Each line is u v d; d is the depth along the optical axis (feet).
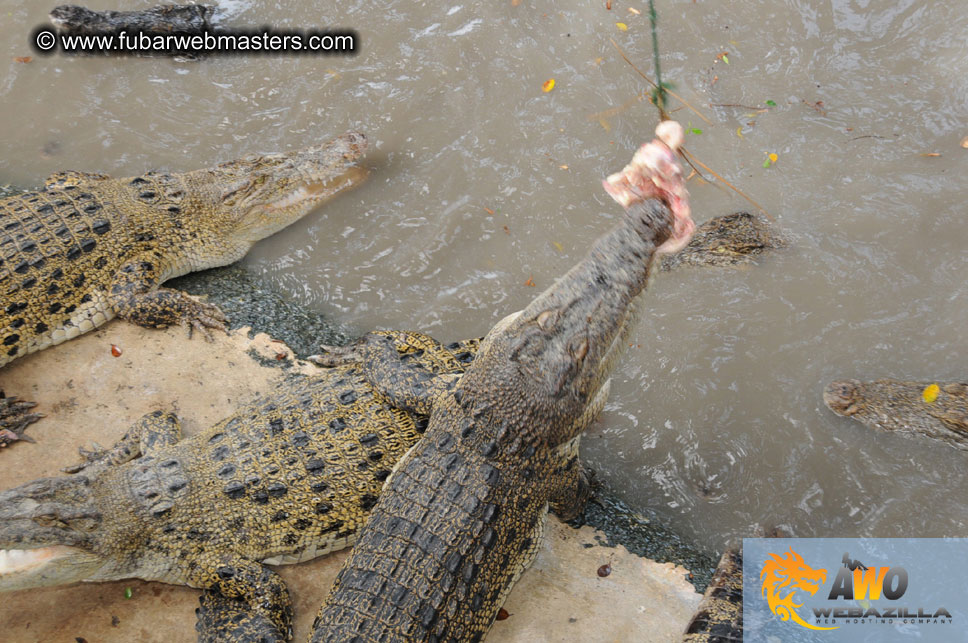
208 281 10.88
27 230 10.14
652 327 10.52
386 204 11.31
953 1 12.20
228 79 12.19
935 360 10.19
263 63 12.28
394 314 10.71
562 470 8.87
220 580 8.82
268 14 12.70
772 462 9.80
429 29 12.44
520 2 12.55
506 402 8.55
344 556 9.20
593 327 8.38
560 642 8.70
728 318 10.53
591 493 9.52
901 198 11.08
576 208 11.19
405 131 11.72
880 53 12.05
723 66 12.00
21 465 9.40
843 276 10.66
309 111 11.91
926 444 9.73
